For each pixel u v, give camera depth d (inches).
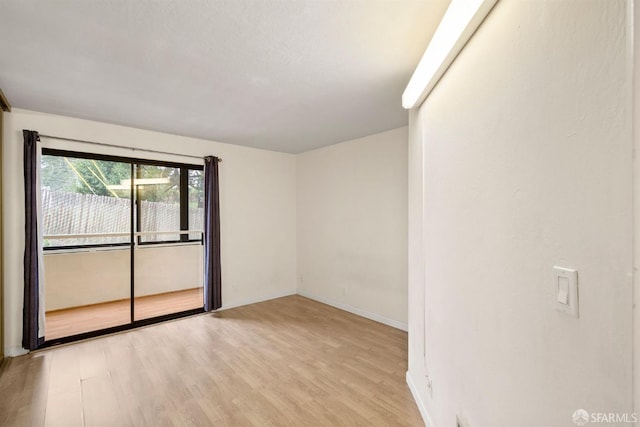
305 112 117.6
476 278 48.3
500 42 41.1
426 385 75.2
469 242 50.8
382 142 148.9
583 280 26.6
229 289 172.4
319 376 98.3
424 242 76.4
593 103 25.6
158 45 70.0
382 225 149.6
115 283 147.6
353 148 164.1
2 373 99.1
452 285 58.0
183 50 72.2
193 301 168.1
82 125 126.3
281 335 132.6
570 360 28.3
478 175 47.6
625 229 22.4
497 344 42.1
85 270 139.7
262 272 187.5
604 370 24.4
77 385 92.4
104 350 116.9
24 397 86.1
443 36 51.9
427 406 74.5
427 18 60.3
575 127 27.7
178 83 90.8
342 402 84.6
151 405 82.9
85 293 140.3
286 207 200.1
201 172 168.1
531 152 34.3
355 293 163.5
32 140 112.2
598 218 25.0
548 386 31.5
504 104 40.1
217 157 164.6
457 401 55.6
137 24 61.9
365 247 158.1
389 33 65.5
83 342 124.2
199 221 169.0
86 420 76.7
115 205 142.9
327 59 76.6
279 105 110.0
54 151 122.0
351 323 148.4
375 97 102.3
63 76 86.0
